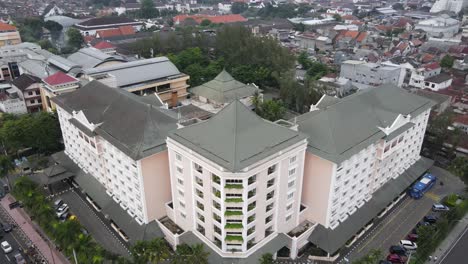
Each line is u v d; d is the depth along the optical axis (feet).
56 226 242.58
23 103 441.68
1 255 254.06
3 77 543.80
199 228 243.81
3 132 353.92
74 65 460.14
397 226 280.31
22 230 277.44
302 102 467.52
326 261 247.09
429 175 330.54
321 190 243.60
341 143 237.25
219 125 223.51
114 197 286.05
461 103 455.63
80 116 285.02
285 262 246.47
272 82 579.07
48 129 370.32
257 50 595.06
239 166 196.54
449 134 364.38
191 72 549.54
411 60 643.45
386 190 296.10
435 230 262.88
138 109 265.54
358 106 269.23
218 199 212.84
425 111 316.19
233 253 225.35
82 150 311.27
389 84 313.73
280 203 233.96
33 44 614.34
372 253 232.73
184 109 375.25
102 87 312.50
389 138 261.24
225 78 460.14
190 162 220.43
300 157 231.30
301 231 253.03
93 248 228.22
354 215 267.59
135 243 241.35
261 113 416.46
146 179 245.86
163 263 246.88
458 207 286.87
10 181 333.01
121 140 252.62
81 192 320.29
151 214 259.39
